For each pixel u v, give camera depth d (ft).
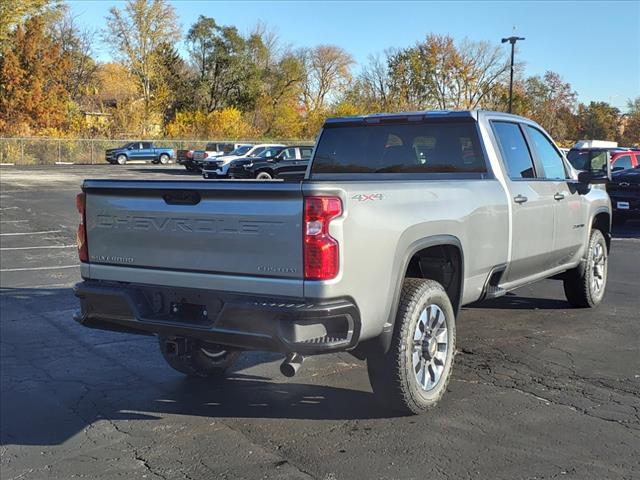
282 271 12.29
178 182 13.41
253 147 113.60
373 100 240.94
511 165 19.03
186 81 228.02
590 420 14.39
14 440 14.10
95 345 21.35
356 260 12.50
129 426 14.73
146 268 13.96
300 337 12.03
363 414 14.98
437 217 14.75
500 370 17.75
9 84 165.17
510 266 18.35
